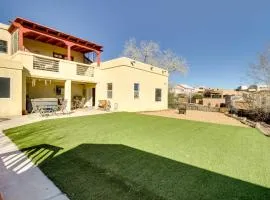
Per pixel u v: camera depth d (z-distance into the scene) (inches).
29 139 232.4
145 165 152.8
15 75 438.3
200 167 150.9
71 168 145.4
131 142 222.4
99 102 673.0
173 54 1314.0
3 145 205.8
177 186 119.7
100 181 124.9
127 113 558.3
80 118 425.7
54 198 105.0
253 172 143.6
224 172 142.4
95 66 672.4
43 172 138.1
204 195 109.7
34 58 503.5
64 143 215.0
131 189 115.1
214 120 477.1
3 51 561.3
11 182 122.9
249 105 550.0
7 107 427.2
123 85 610.5
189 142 229.1
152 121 409.7
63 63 567.8
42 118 409.1
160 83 783.7
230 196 109.0
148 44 1283.2
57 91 666.8
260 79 557.6
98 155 175.3
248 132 308.0
